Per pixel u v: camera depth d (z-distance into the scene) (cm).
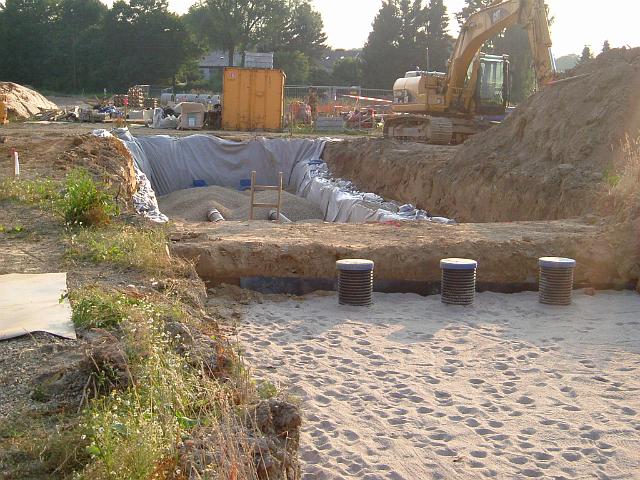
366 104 6231
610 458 653
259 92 3938
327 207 2448
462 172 2102
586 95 1873
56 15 9219
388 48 8375
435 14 8400
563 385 813
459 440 684
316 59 10200
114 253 980
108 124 4053
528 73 6612
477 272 1201
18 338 659
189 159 3028
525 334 989
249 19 9562
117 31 8600
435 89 2939
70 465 459
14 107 4200
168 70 8694
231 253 1170
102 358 567
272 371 840
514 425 714
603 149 1714
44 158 1897
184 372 570
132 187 1991
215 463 455
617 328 1015
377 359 886
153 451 450
